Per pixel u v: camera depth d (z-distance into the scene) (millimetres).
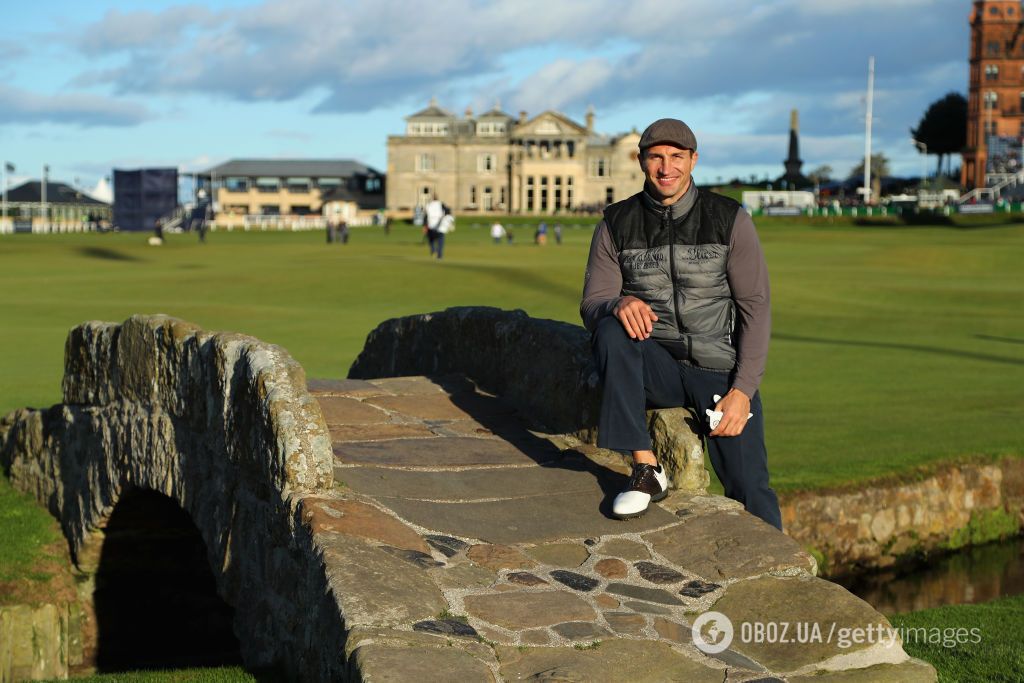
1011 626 6938
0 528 9562
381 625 4160
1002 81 122125
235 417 6004
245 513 5902
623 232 5500
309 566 4770
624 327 5336
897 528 10609
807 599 4582
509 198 127000
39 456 10195
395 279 34688
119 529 9016
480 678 3822
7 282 35375
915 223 81000
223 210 136375
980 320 25734
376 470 5992
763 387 16188
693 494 5680
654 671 4027
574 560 4977
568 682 3877
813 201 105250
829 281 34688
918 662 4238
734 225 5375
